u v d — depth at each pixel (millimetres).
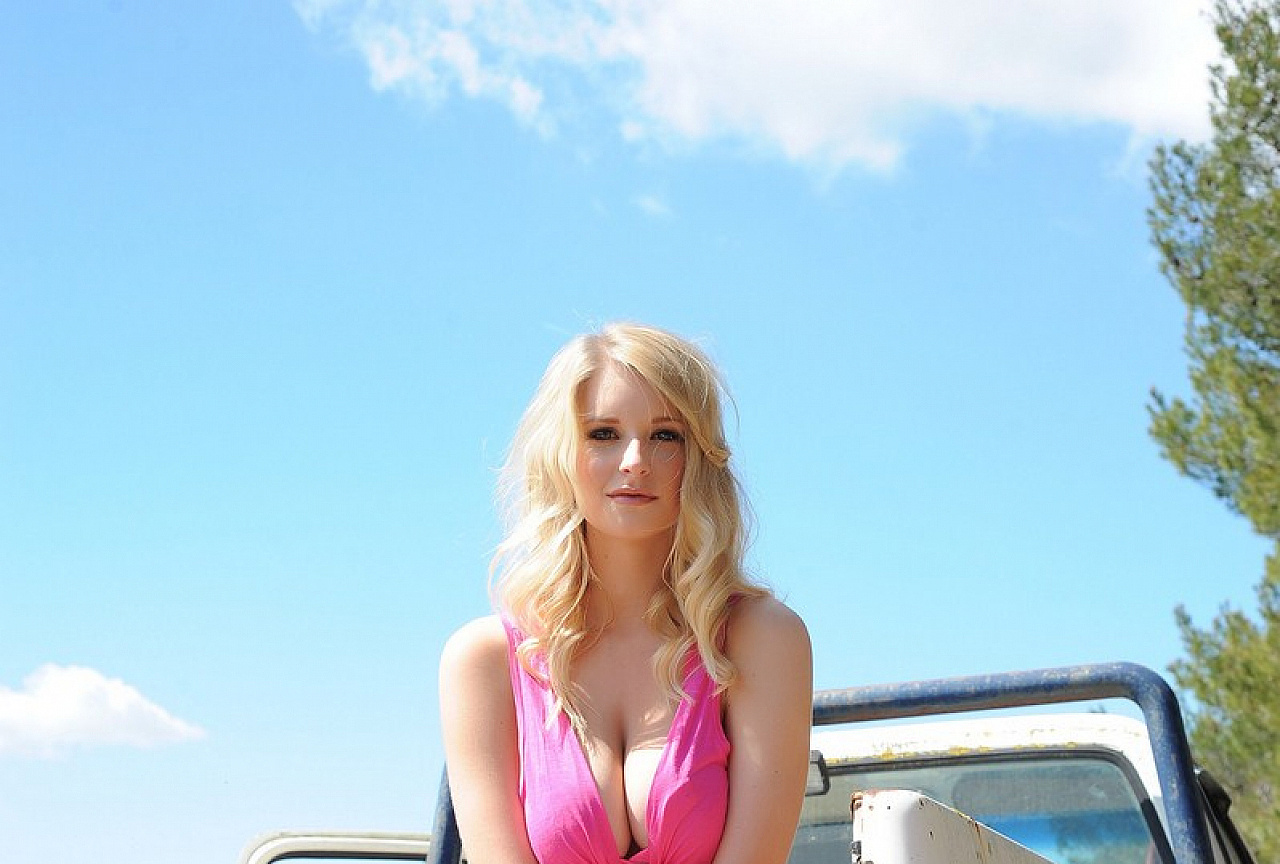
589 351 2473
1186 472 13148
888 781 3471
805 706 2396
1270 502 12461
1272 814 11766
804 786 2406
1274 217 13109
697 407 2449
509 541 2484
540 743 2350
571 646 2402
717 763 2314
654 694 2377
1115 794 3336
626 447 2438
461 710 2420
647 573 2465
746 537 2500
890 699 3010
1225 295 13164
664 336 2484
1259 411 12781
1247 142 13469
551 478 2482
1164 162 13703
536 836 2297
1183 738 2812
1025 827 3365
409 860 4422
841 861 3449
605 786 2307
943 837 1906
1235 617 12773
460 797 2375
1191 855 2721
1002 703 2955
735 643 2404
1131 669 2885
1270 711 12188
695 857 2268
